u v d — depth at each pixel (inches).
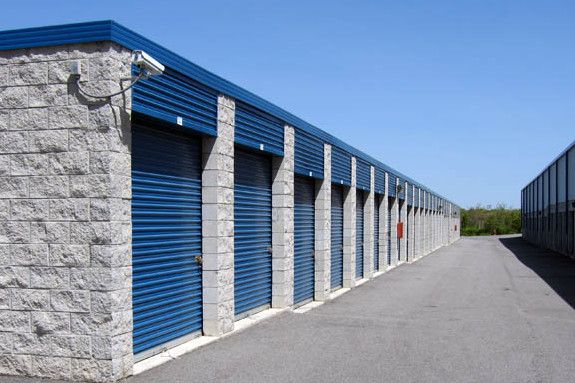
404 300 630.5
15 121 298.7
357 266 857.5
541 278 885.8
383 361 344.2
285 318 492.1
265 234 515.5
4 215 299.4
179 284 372.2
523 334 431.2
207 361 337.1
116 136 289.4
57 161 292.5
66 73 291.7
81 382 287.9
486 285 785.6
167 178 359.6
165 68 335.0
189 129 365.1
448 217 2406.5
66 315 290.8
